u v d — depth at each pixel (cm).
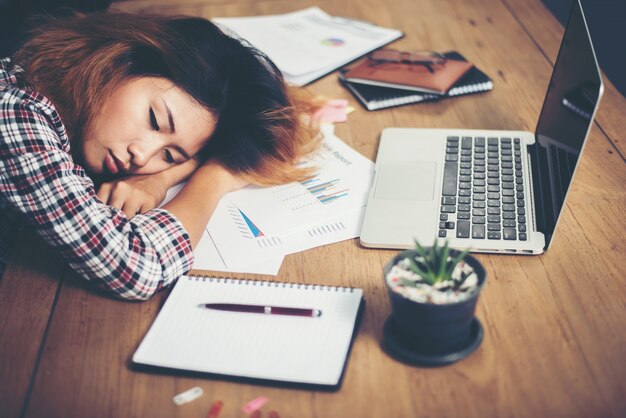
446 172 106
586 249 92
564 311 83
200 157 118
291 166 114
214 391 75
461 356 76
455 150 112
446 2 172
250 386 75
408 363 77
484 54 147
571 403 71
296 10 171
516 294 85
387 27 161
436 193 102
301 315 82
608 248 92
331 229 100
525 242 92
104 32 111
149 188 109
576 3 100
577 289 86
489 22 161
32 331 85
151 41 109
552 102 103
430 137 116
